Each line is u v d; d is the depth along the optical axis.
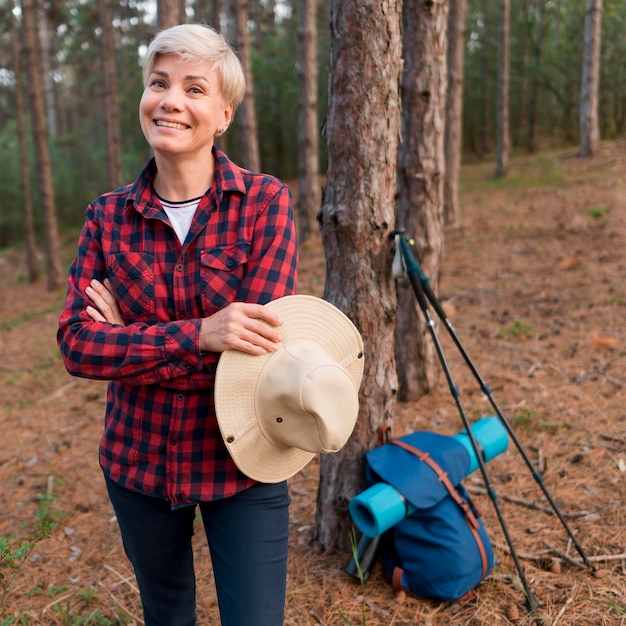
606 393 4.51
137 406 1.71
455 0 10.05
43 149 11.94
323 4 21.38
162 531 1.79
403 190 4.42
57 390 5.93
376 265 2.74
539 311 6.42
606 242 8.30
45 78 26.56
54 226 12.35
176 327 1.61
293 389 1.59
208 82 1.62
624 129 20.05
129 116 18.67
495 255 8.71
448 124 10.52
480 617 2.52
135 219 1.71
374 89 2.57
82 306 1.70
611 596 2.58
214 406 1.67
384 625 2.54
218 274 1.67
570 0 20.47
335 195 2.71
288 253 1.72
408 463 2.65
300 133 10.74
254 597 1.68
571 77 21.33
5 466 4.38
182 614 2.00
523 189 13.31
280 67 19.09
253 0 21.72
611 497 3.30
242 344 1.60
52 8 19.11
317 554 3.03
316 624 2.58
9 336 8.75
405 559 2.66
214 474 1.69
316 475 3.86
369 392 2.84
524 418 4.20
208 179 1.73
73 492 3.96
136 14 21.89
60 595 2.92
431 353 4.76
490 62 22.88
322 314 1.75
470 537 2.61
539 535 3.05
